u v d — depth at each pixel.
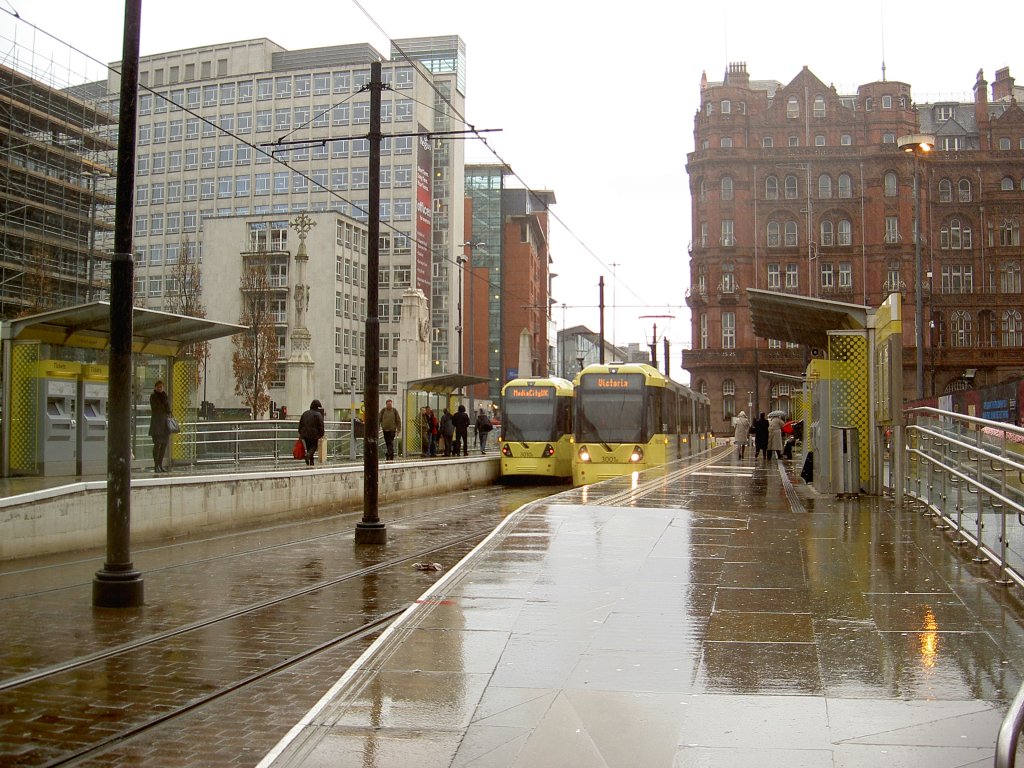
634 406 30.62
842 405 17.89
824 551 10.98
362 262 89.75
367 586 11.55
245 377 65.62
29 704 6.57
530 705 6.04
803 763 5.01
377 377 15.68
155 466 21.52
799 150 88.69
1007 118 90.12
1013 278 87.56
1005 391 23.88
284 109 95.19
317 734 5.60
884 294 87.12
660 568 10.12
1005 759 3.50
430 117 100.19
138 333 22.38
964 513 11.41
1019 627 7.50
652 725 5.63
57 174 58.91
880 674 6.39
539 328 135.62
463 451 39.06
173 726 6.13
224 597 10.73
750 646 7.14
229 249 83.81
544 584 9.41
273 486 19.62
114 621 9.33
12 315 52.16
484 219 123.56
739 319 89.19
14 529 13.12
